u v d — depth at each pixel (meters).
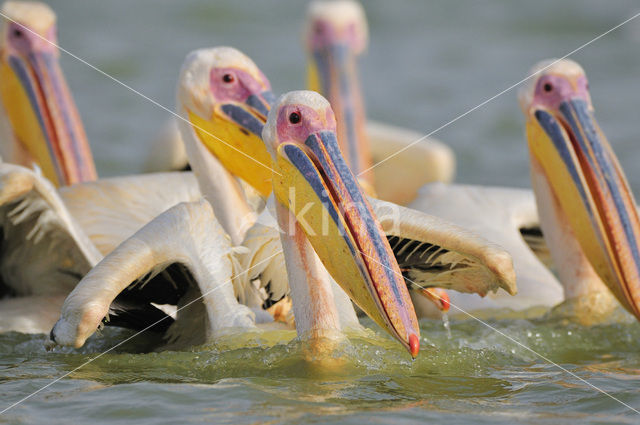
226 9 41.69
